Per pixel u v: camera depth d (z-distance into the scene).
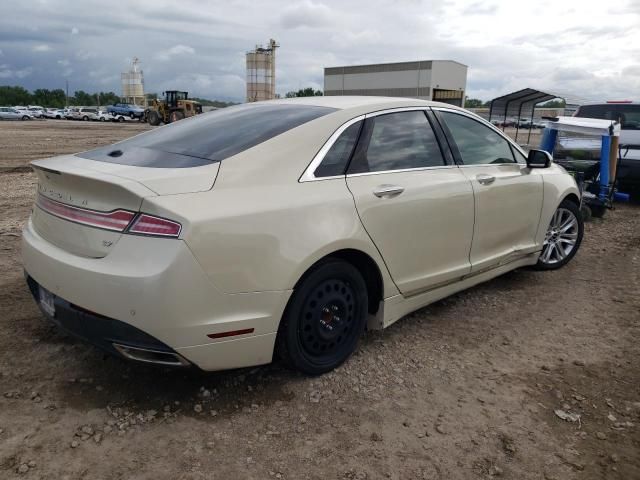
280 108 3.63
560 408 3.05
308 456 2.58
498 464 2.58
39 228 3.12
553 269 5.41
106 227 2.63
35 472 2.38
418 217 3.55
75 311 2.73
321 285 3.10
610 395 3.20
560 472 2.54
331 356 3.30
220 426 2.77
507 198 4.33
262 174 2.90
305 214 2.93
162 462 2.49
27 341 3.54
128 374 3.21
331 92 68.44
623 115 10.20
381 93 63.19
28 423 2.72
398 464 2.55
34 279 3.03
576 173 8.00
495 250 4.38
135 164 2.96
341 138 3.30
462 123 4.20
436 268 3.80
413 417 2.92
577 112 10.75
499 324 4.16
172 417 2.83
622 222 7.97
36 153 16.61
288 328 2.97
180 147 3.18
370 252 3.27
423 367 3.46
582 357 3.67
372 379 3.28
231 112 3.80
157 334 2.54
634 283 5.15
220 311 2.65
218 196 2.69
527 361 3.59
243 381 3.20
